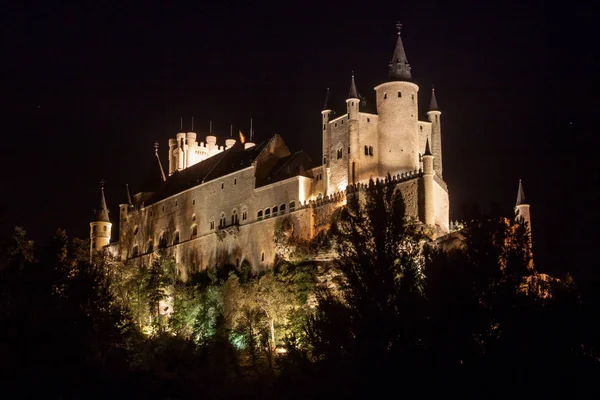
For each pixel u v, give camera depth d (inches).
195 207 5492.1
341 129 4530.0
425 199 4035.4
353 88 4483.3
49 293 1642.5
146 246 5954.7
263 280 4175.7
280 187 4761.3
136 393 1807.3
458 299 1534.2
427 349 1472.7
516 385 1441.9
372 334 1480.1
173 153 6633.9
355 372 1453.0
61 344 1553.9
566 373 1486.2
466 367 1464.1
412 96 4525.1
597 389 1470.2
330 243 4146.2
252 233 4896.7
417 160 4498.0
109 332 1769.2
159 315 4709.6
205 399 3075.8
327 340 1555.1
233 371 3587.6
